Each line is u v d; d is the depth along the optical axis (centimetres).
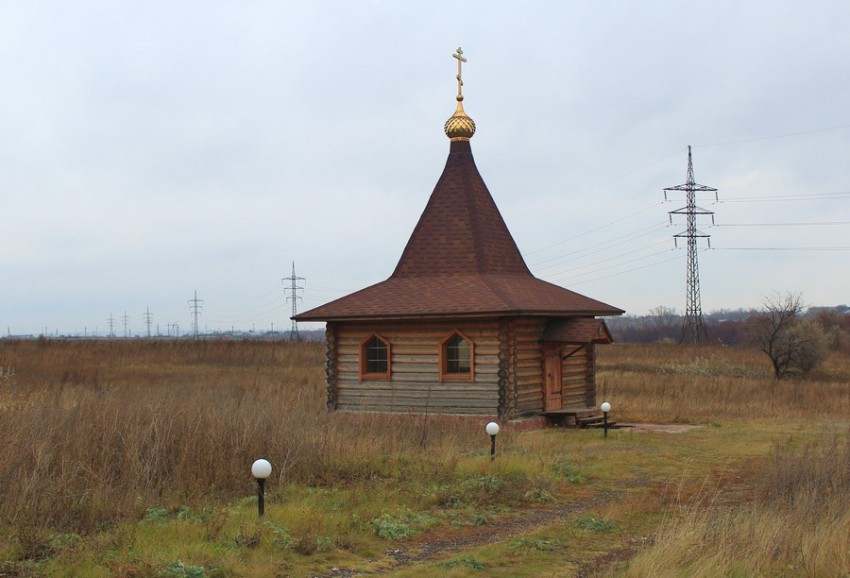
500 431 2083
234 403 1816
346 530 1123
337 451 1602
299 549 1021
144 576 871
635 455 1841
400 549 1069
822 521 1027
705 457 1836
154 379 3650
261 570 926
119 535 1017
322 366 4697
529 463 1605
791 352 4700
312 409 2262
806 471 1267
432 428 1980
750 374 4806
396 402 2386
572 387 2625
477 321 2294
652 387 3384
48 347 5141
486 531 1172
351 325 2462
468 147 2661
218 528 1061
